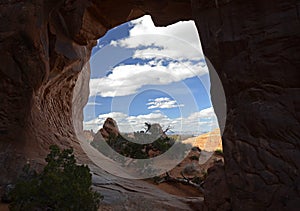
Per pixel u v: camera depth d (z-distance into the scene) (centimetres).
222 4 529
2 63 753
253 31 482
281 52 448
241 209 485
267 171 451
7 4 777
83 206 464
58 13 1030
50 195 452
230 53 521
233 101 528
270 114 454
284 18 445
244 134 492
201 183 1164
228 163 526
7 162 695
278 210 427
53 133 1088
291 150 429
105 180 852
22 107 795
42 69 838
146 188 912
